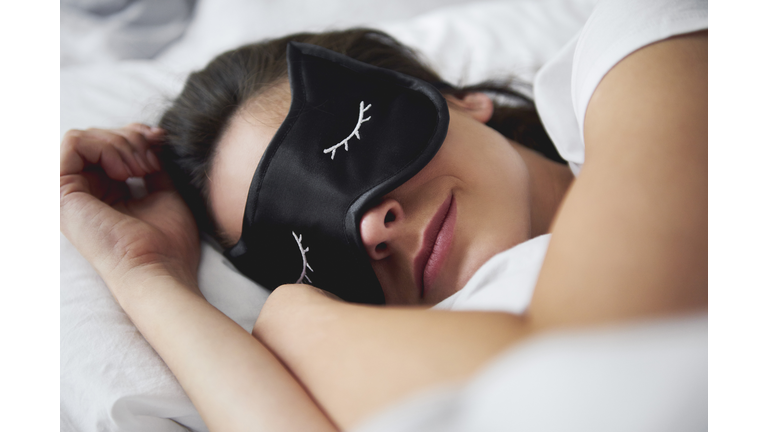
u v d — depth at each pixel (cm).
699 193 30
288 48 65
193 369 44
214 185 70
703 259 28
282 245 61
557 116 61
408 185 56
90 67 116
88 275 63
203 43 147
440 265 56
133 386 50
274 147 59
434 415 28
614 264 28
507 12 128
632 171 31
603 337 26
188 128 74
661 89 34
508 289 40
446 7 158
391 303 59
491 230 57
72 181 68
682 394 23
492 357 30
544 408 24
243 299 67
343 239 55
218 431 39
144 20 145
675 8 39
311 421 36
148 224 65
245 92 69
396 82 60
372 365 34
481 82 101
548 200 70
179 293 54
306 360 39
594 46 42
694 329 26
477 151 60
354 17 153
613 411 23
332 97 60
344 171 56
